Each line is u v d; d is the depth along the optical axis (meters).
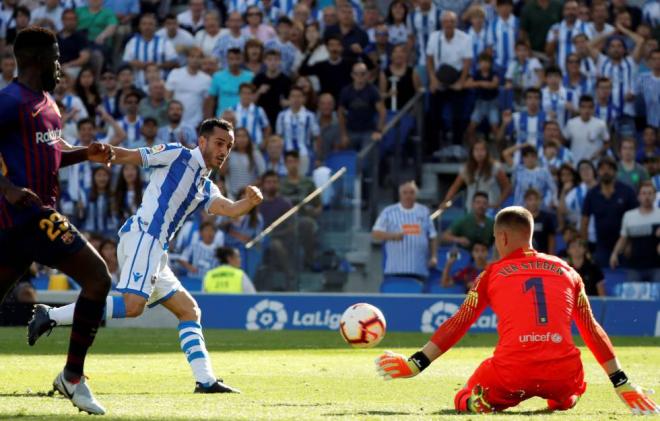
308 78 73.94
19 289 57.22
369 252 67.25
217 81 73.50
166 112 72.69
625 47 74.81
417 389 30.67
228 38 77.44
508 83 73.56
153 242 28.64
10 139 22.78
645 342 52.25
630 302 57.47
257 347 47.44
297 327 58.22
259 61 74.69
